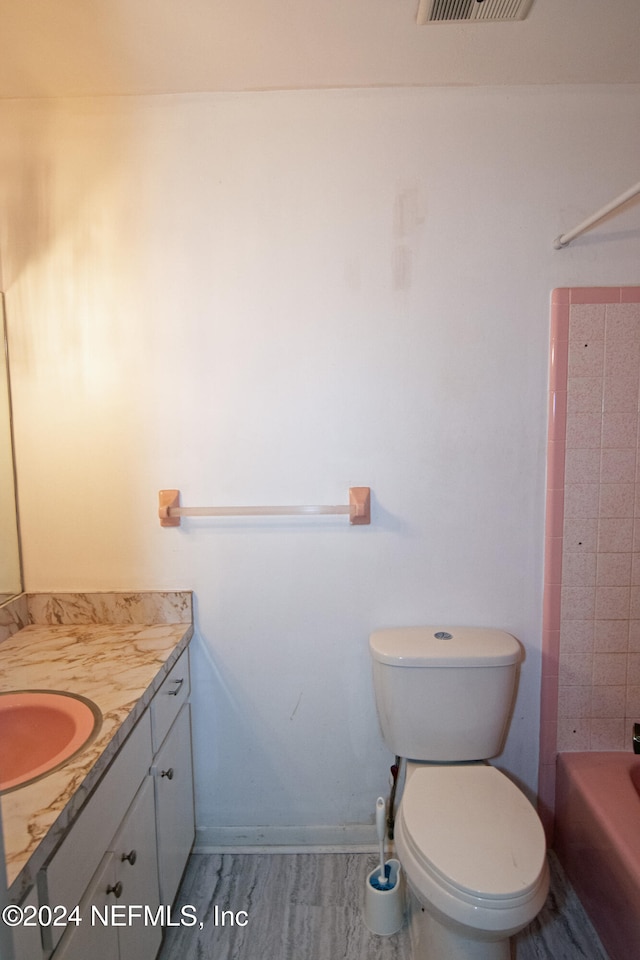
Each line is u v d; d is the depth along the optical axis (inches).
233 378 63.9
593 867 57.8
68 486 65.2
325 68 56.9
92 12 47.8
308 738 68.6
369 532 65.8
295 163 61.5
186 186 61.8
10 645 60.0
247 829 69.8
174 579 66.4
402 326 63.2
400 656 59.4
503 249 62.3
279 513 64.1
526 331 63.2
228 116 61.0
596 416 63.7
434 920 49.7
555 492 64.5
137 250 62.5
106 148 61.5
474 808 51.9
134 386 64.0
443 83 60.0
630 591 65.8
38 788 35.6
